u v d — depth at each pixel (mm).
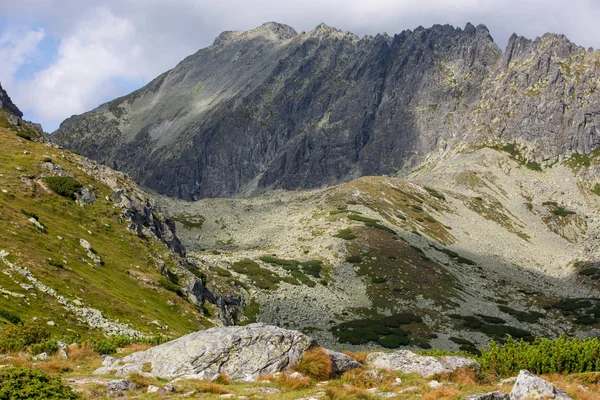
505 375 31547
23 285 47188
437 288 140625
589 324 127312
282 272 136000
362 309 124750
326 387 25250
